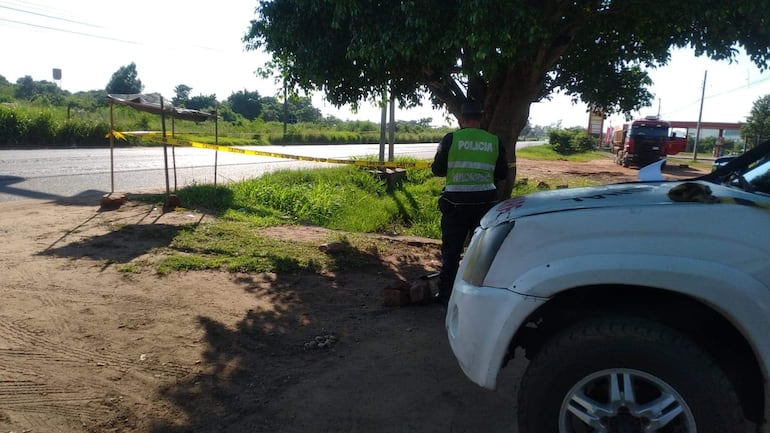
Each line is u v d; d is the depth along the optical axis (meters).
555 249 2.52
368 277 6.24
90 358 3.96
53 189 11.60
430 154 30.77
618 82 7.84
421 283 5.36
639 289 2.53
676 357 2.28
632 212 2.48
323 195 10.60
